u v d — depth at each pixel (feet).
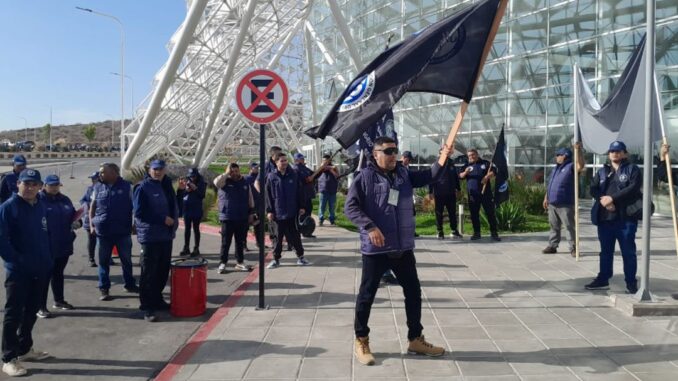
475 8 17.78
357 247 36.22
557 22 63.57
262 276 21.34
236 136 165.07
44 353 16.88
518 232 43.91
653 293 22.20
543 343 16.74
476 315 19.90
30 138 582.35
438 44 17.49
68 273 30.14
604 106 29.07
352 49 60.75
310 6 71.00
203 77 69.92
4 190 31.07
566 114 62.08
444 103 79.20
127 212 24.50
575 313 19.98
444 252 33.65
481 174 38.19
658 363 14.98
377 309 20.83
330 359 15.80
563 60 62.69
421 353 15.81
